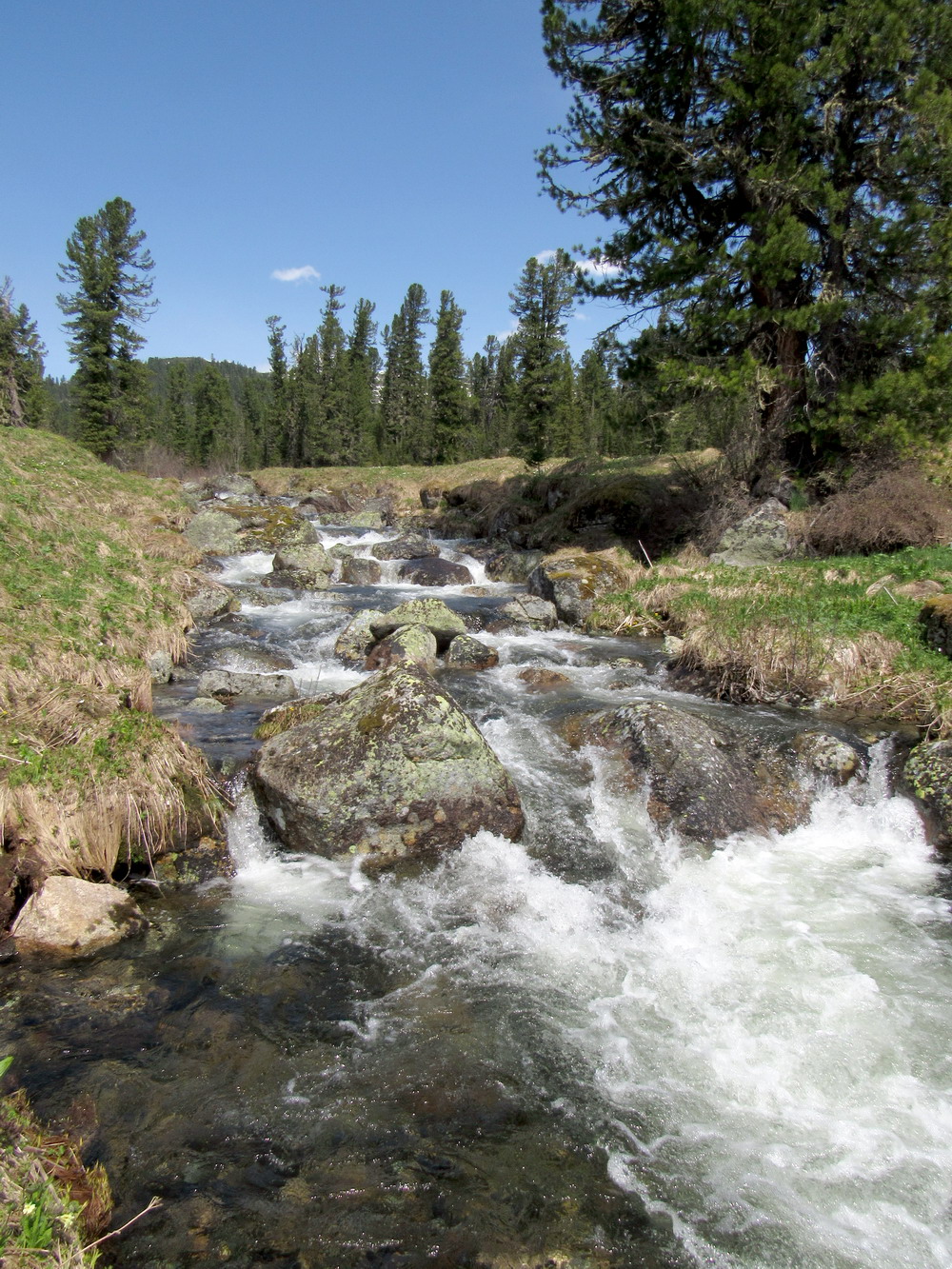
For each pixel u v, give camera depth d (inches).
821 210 606.9
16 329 2137.1
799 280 676.7
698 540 738.8
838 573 549.0
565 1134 149.2
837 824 289.0
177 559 697.6
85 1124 144.1
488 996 189.8
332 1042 171.2
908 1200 137.7
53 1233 113.3
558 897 235.5
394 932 215.6
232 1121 147.6
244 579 722.8
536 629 589.9
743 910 232.4
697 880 248.8
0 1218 112.5
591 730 332.5
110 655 363.6
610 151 671.1
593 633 576.1
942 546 582.2
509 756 328.2
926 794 277.6
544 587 655.1
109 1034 169.3
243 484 1587.1
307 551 777.6
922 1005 189.3
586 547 824.3
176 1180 133.7
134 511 799.1
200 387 3095.5
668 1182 139.5
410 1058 167.5
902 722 358.9
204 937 209.3
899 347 615.2
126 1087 154.1
